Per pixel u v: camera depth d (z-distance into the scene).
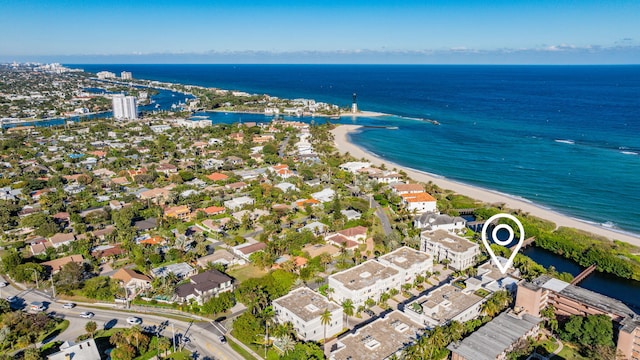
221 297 155.62
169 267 184.88
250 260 192.62
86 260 190.75
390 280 166.00
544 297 154.75
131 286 170.00
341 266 186.38
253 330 138.00
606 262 193.25
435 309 144.75
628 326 130.12
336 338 141.25
